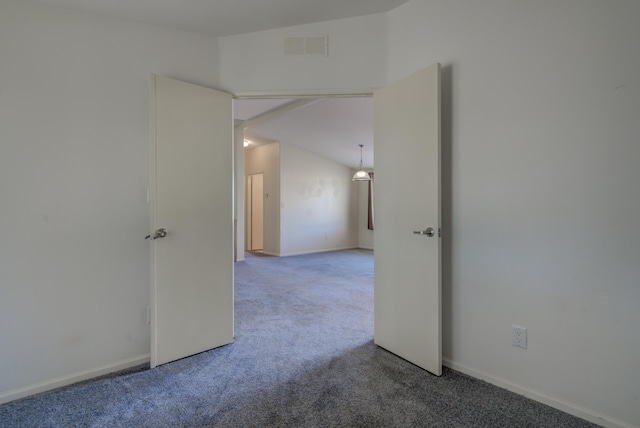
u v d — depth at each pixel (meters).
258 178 8.79
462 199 2.05
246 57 2.51
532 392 1.76
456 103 2.07
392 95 2.29
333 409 1.67
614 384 1.53
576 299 1.63
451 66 2.09
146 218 2.22
